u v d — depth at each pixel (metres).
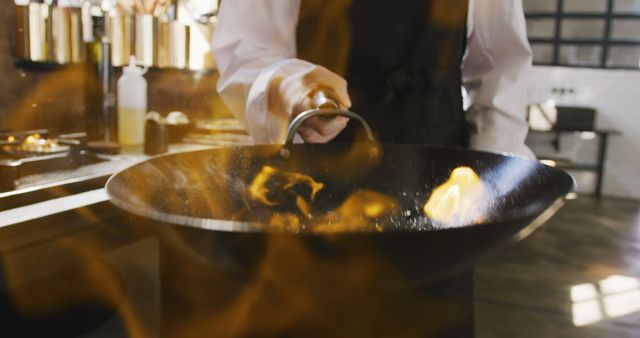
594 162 4.86
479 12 1.32
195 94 1.92
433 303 0.81
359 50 1.28
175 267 0.84
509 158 0.98
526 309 2.31
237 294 0.77
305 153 1.06
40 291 1.11
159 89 1.80
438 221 0.97
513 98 1.32
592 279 2.64
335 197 1.06
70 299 1.14
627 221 3.89
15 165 1.17
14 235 1.07
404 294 0.77
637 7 4.61
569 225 3.71
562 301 2.39
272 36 1.30
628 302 2.40
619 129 4.79
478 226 0.62
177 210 0.85
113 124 1.57
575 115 4.65
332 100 1.08
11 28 1.47
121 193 0.70
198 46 1.92
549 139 4.91
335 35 1.29
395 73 1.28
